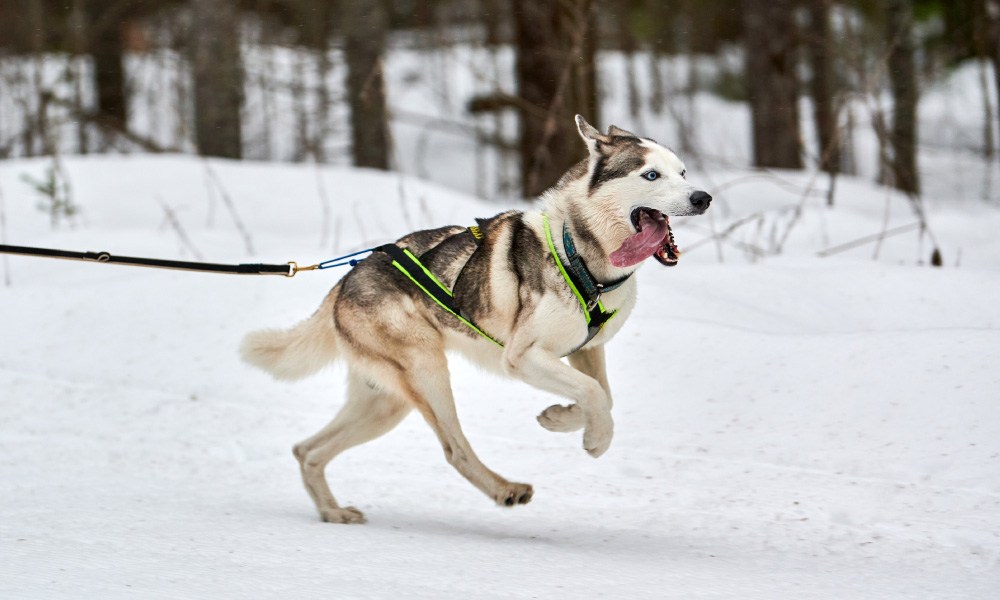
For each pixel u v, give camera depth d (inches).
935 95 1083.3
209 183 628.4
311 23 970.7
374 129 812.6
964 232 553.3
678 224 573.6
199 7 832.9
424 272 248.1
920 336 313.7
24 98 932.6
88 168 651.5
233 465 297.1
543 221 240.5
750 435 289.6
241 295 405.4
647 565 207.2
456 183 1027.3
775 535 230.2
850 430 281.7
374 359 254.2
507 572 199.5
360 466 291.3
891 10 764.0
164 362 366.6
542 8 646.5
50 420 329.7
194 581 189.2
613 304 239.9
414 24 1238.9
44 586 185.6
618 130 247.4
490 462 289.1
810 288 406.6
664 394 315.9
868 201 678.5
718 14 1234.6
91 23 1027.9
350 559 207.8
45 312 405.1
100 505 257.3
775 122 865.5
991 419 271.6
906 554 215.0
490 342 250.4
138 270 455.8
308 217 585.0
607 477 275.0
